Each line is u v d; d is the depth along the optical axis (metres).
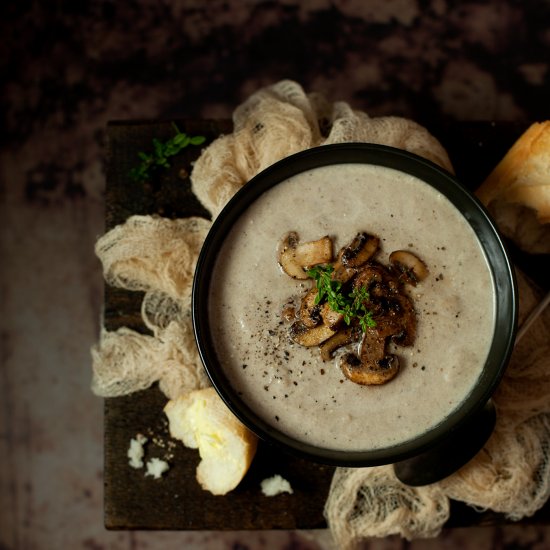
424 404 0.70
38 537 0.94
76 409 0.94
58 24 0.94
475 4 0.92
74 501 0.94
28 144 0.94
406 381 0.70
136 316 0.79
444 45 0.92
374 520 0.77
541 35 0.92
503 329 0.69
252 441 0.76
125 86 0.94
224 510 0.78
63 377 0.94
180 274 0.78
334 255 0.71
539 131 0.75
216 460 0.77
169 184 0.79
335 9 0.93
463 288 0.70
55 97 0.94
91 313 0.94
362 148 0.70
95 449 0.94
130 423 0.79
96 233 0.94
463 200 0.70
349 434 0.70
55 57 0.94
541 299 0.77
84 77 0.94
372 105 0.92
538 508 0.78
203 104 0.93
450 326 0.70
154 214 0.79
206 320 0.71
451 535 0.89
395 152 0.70
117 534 0.94
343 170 0.71
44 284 0.94
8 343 0.94
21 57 0.94
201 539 0.92
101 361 0.78
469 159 0.80
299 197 0.71
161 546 0.93
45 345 0.94
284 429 0.70
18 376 0.94
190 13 0.93
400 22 0.93
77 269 0.94
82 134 0.94
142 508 0.78
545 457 0.77
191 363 0.78
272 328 0.71
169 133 0.80
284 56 0.93
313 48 0.93
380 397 0.70
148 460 0.79
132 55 0.94
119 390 0.78
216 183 0.77
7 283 0.94
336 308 0.69
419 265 0.70
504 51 0.92
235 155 0.78
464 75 0.92
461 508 0.78
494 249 0.70
